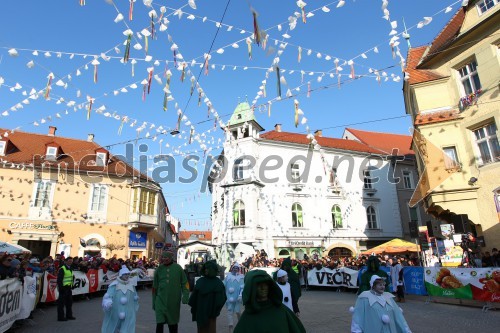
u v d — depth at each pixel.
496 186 14.09
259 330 3.12
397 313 4.46
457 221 13.88
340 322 8.95
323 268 18.66
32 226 24.69
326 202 29.05
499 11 14.17
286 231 27.25
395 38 8.58
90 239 26.22
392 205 31.36
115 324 6.05
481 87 15.08
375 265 6.15
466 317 9.10
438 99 16.69
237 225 26.72
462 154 15.51
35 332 8.17
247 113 28.34
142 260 21.84
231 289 8.02
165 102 8.70
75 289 13.80
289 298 5.91
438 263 13.98
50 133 31.31
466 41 15.87
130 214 27.95
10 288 7.72
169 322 6.26
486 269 10.48
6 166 24.94
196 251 30.05
